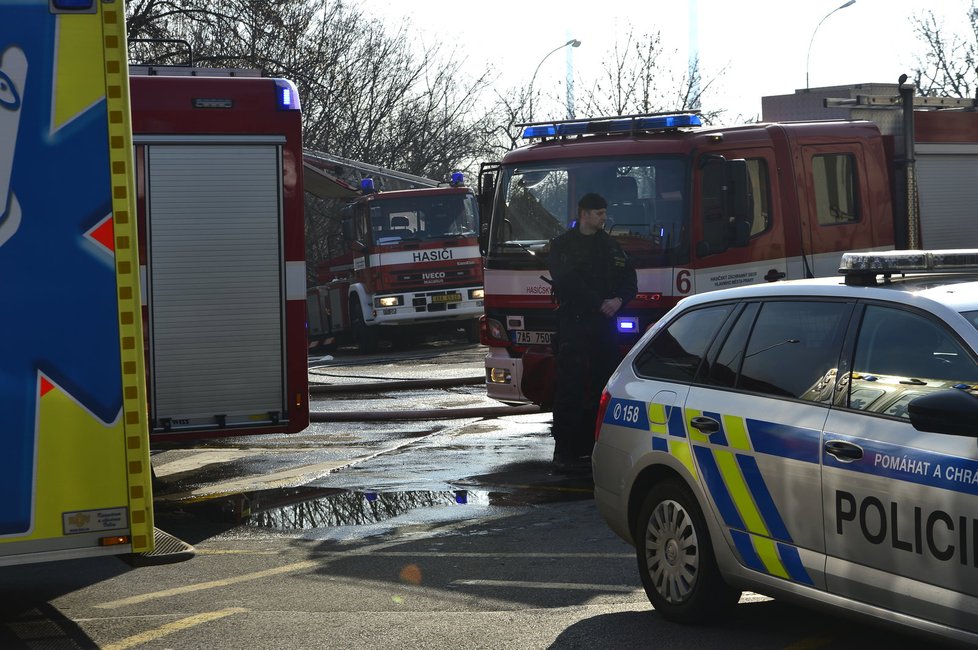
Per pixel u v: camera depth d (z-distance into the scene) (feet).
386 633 19.83
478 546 26.53
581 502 31.09
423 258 85.40
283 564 25.57
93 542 17.94
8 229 17.56
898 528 15.70
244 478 36.60
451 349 87.40
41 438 17.74
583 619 20.35
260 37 105.70
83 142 17.81
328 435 45.47
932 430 14.92
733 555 18.65
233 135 31.55
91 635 20.39
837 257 39.91
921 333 16.70
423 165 142.20
